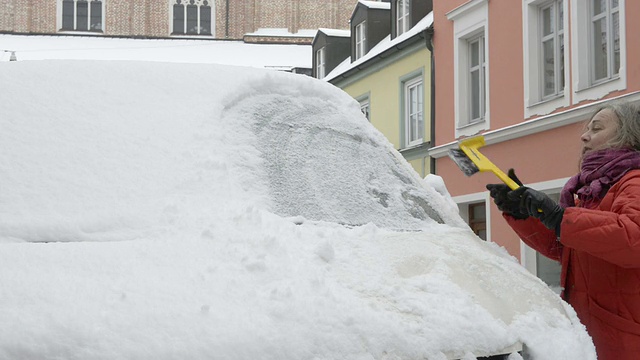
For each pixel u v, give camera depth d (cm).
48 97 304
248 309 198
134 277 206
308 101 348
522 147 1417
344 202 299
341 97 364
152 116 302
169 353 177
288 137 318
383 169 336
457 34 1648
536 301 258
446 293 235
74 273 205
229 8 4972
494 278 261
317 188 299
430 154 1712
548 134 1347
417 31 1833
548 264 1311
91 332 176
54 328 176
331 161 318
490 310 236
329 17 5019
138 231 246
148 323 183
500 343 224
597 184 312
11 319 177
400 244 267
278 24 4988
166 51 4772
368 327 203
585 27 1271
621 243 274
